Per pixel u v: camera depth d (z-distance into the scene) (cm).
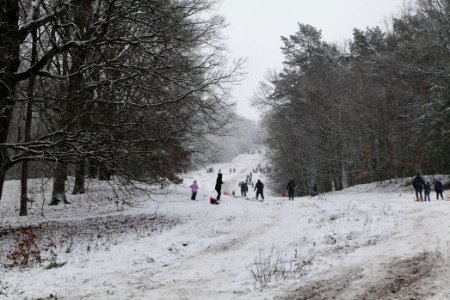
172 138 1714
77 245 1341
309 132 4697
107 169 1608
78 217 2070
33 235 1372
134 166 1673
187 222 1716
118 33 1706
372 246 1044
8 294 805
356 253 984
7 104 1435
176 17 1677
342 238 1184
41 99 1436
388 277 781
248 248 1207
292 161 4978
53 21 1562
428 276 764
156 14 1612
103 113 1539
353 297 698
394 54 4072
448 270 780
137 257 1137
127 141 1545
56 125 1523
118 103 1505
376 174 4188
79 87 1533
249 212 2020
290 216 1756
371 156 4059
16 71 1491
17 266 1079
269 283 803
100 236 1488
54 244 1332
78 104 1465
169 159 1842
